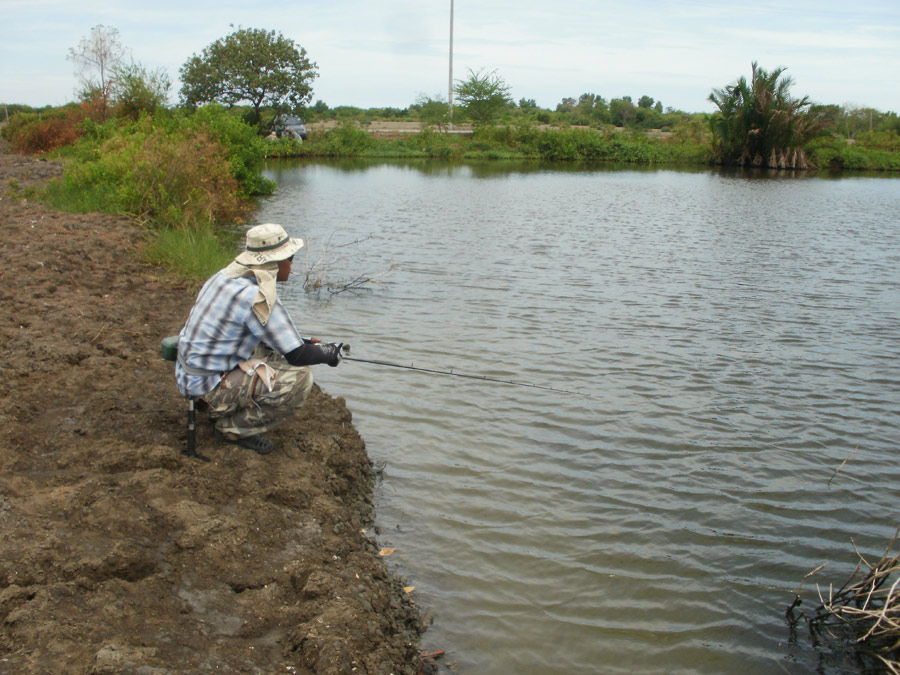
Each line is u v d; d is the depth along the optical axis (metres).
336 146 44.75
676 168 43.97
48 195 14.80
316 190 24.83
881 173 43.81
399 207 20.42
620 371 7.58
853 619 3.99
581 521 4.93
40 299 7.89
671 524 4.91
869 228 18.00
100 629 3.03
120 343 6.66
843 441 6.12
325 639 3.20
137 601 3.29
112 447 4.63
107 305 8.05
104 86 28.64
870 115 68.81
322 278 11.25
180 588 3.47
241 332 4.40
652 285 11.41
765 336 8.87
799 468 5.66
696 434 6.18
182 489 4.21
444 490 5.25
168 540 3.78
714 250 14.59
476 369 7.53
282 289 10.68
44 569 3.37
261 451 4.86
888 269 12.92
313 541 4.12
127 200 13.59
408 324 9.05
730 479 5.49
